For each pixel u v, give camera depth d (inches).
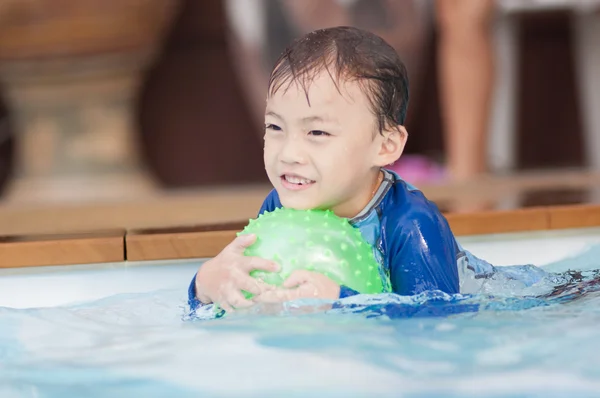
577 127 242.8
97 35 208.5
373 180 75.7
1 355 61.5
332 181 71.0
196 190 221.8
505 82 217.3
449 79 192.7
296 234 69.3
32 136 219.0
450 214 103.7
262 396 51.0
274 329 62.8
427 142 235.8
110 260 95.0
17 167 231.3
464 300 69.3
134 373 56.1
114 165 218.8
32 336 65.9
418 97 225.1
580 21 218.7
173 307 76.0
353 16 207.5
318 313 65.9
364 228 74.4
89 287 88.5
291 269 68.1
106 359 59.3
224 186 235.9
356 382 52.5
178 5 223.6
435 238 72.6
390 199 75.6
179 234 96.7
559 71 239.9
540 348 57.6
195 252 95.9
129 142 223.0
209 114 238.5
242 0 210.2
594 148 224.5
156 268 93.9
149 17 212.7
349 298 67.2
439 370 54.2
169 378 54.7
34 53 208.7
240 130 239.3
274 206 80.0
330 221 70.9
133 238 95.3
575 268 89.0
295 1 207.5
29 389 54.7
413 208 73.6
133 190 216.7
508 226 104.7
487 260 95.3
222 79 237.1
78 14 205.2
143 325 68.6
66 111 217.0
